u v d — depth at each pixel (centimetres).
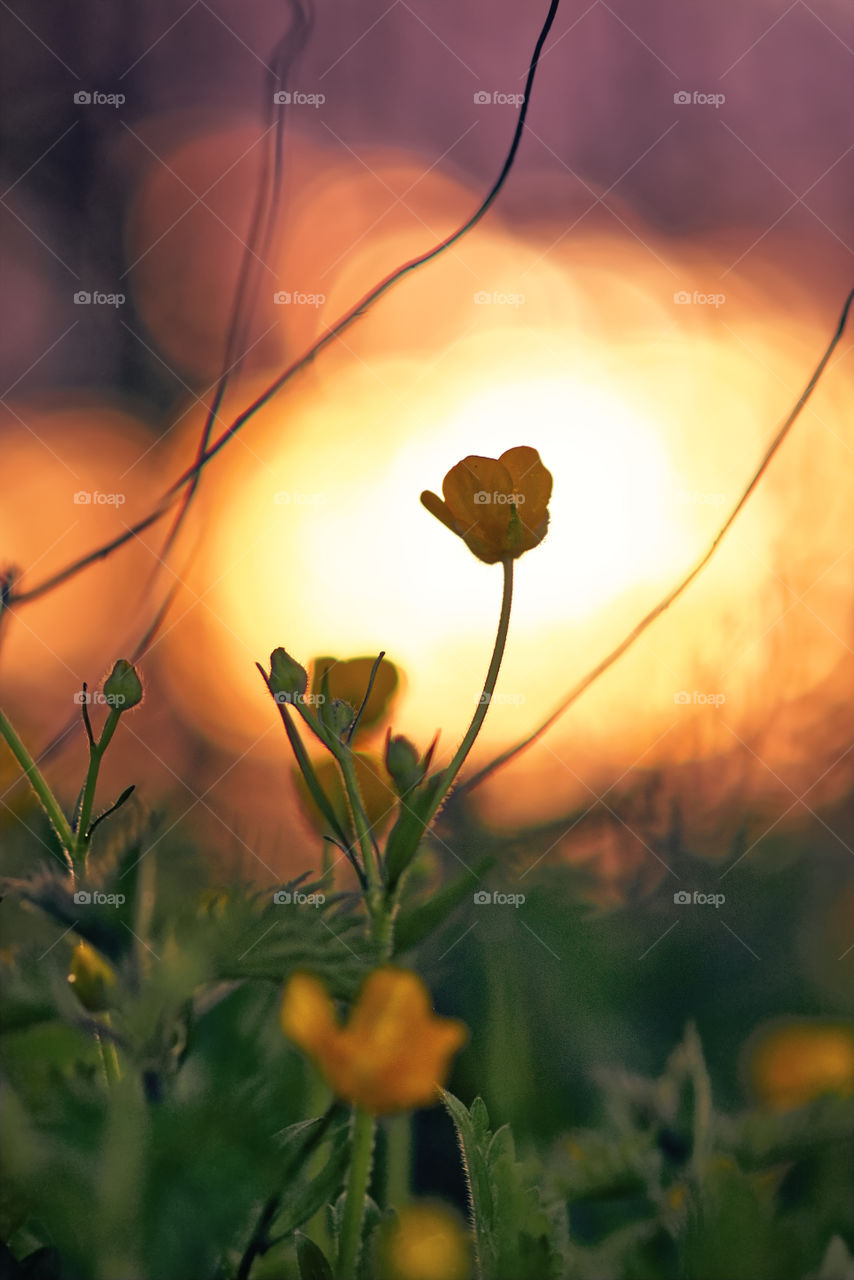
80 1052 43
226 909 41
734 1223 42
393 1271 42
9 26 138
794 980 57
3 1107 41
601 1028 53
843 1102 45
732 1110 50
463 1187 49
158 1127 41
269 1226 41
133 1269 41
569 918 55
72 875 42
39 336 132
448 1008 53
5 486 114
